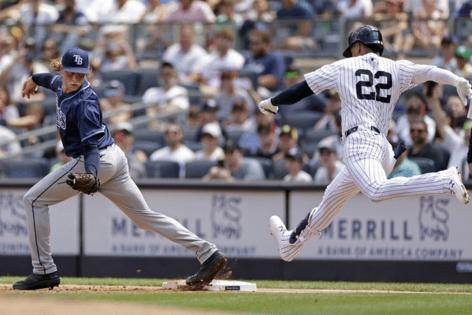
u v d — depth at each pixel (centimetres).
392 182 2331
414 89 4684
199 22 5197
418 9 5103
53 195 2522
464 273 3816
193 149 4588
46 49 5322
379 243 3859
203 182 3956
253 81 4938
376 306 2223
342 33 4950
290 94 2491
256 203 3928
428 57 4762
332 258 3878
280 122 4766
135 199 2569
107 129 2531
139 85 5134
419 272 3838
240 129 4669
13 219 4022
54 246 4041
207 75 5084
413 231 3838
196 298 2361
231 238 3947
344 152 2423
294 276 3900
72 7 5472
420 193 2309
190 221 3972
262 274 3919
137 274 3984
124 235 3994
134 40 5303
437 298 2403
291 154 4175
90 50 5347
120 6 5581
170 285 2681
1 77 5159
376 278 3856
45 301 2203
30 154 4688
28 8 5747
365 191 2367
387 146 2436
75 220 4028
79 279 3173
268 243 3922
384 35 4828
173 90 4959
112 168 2495
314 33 5016
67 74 2441
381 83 2431
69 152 2505
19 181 4012
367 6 5338
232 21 5162
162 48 5256
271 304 2255
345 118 2438
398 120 4491
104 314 1997
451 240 3822
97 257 4012
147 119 4809
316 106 4847
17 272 4009
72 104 2444
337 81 2444
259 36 5016
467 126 4028
